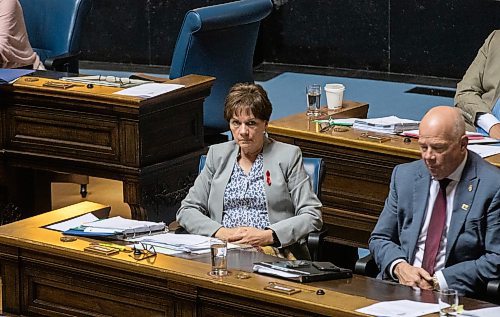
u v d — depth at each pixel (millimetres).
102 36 19797
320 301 6832
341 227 9906
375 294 6980
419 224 7914
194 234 8602
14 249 8211
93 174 10547
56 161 10695
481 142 9359
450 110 7660
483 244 7730
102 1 19609
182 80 10875
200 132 11008
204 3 19094
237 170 8703
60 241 8047
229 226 8672
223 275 7316
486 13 17359
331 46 18781
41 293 8211
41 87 10555
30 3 13688
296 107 16453
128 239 8117
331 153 9703
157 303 7637
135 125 10172
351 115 10641
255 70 18891
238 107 8461
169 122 10555
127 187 10375
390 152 9336
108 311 7906
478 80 10875
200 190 8812
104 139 10398
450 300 6492
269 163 8641
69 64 13320
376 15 18250
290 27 19000
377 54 18422
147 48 19609
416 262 7949
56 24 13531
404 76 18188
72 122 10539
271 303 7039
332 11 18609
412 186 7977
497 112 10594
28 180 11422
